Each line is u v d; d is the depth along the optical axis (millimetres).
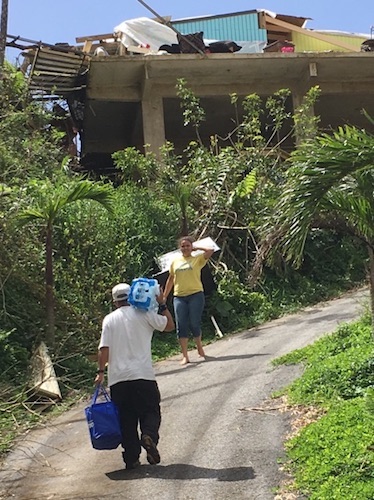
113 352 5906
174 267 9664
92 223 11836
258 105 17188
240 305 12359
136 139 22344
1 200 10352
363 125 23594
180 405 7477
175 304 9625
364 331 8469
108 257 11820
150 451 5637
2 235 10297
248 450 5883
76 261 11117
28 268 10711
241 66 18734
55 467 6270
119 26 20453
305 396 6930
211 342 11172
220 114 21469
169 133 22938
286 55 18625
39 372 8820
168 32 20703
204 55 18125
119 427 5785
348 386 6816
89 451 6609
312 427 5918
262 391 7504
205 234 13477
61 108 19797
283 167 14586
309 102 16672
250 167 14773
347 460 5098
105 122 21500
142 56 17812
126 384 5805
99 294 11016
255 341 10391
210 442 6207
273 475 5309
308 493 4887
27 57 17391
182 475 5555
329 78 19906
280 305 12867
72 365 9508
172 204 13836
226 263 13414
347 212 6609
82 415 7965
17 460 6602
